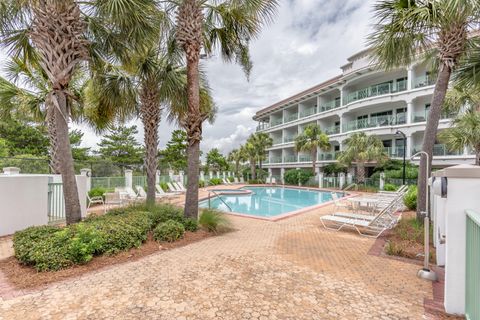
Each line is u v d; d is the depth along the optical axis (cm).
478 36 619
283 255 480
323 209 1105
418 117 1988
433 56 757
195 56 672
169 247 521
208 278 371
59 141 531
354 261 452
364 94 2255
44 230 470
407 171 1875
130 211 649
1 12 498
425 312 288
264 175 3306
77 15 521
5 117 916
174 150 3155
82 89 888
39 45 507
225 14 705
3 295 316
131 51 652
